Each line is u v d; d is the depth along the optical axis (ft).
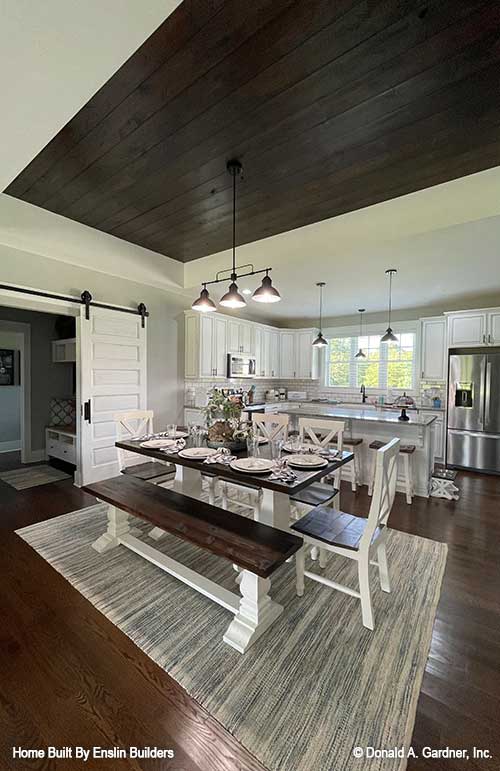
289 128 6.60
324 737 4.15
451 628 5.94
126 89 5.64
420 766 3.84
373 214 9.88
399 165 7.85
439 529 9.74
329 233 10.82
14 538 9.05
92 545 8.56
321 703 4.57
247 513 10.82
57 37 4.14
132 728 4.26
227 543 5.77
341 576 7.50
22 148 6.32
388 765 3.85
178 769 3.83
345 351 23.02
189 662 5.23
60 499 11.89
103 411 13.24
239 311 21.49
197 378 16.63
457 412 16.35
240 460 7.57
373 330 21.58
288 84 5.55
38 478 14.21
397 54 5.01
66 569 7.63
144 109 6.11
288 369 23.79
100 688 4.79
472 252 11.02
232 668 5.12
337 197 9.37
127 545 8.07
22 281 10.86
